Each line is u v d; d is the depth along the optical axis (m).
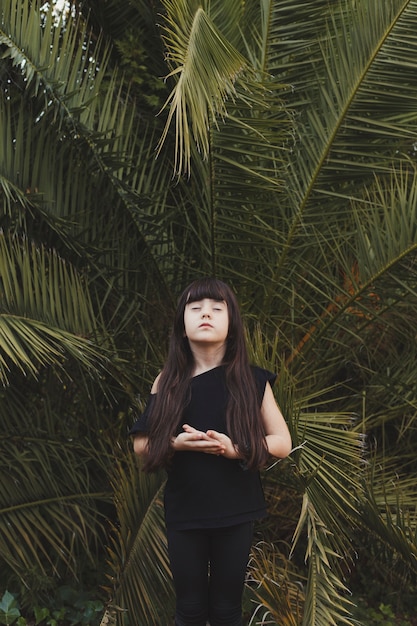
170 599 3.16
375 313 3.90
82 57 4.13
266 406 2.59
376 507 3.05
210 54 2.90
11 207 3.94
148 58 4.76
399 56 3.62
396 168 4.41
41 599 3.71
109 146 4.12
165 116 4.67
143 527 3.13
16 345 3.08
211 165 3.66
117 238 4.19
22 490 3.74
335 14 4.10
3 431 3.83
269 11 4.01
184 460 2.48
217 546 2.50
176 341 2.62
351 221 4.24
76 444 3.99
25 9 3.77
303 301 4.06
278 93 4.14
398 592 4.05
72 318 3.62
